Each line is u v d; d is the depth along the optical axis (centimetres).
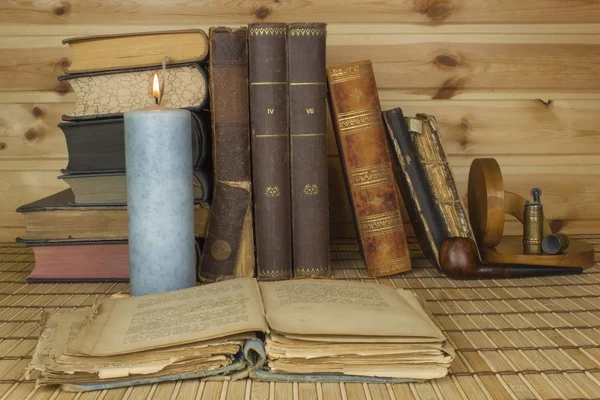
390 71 166
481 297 118
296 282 104
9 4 161
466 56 167
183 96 125
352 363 82
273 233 126
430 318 92
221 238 126
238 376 84
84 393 81
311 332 81
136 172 107
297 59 125
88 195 125
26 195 167
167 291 104
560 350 93
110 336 84
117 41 125
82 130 124
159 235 108
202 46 124
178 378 83
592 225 173
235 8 162
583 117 170
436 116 168
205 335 82
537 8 166
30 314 108
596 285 126
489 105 169
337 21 164
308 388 82
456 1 165
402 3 164
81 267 127
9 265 141
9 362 89
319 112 127
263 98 124
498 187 134
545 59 168
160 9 162
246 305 91
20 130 165
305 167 127
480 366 88
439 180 135
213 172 137
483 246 140
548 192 172
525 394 80
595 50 168
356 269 138
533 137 170
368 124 130
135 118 106
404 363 83
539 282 128
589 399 78
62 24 162
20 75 164
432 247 135
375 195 131
